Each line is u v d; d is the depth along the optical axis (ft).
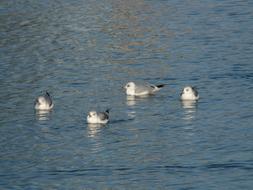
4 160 135.95
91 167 131.75
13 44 214.48
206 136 144.25
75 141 143.54
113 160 134.31
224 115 155.33
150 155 136.15
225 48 204.85
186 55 199.82
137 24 234.79
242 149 137.39
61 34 224.74
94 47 210.79
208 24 231.50
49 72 188.03
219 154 135.54
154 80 180.96
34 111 160.86
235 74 181.98
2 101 167.73
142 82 173.78
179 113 157.69
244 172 127.75
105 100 167.63
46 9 255.09
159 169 130.00
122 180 126.21
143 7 256.73
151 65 192.75
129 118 155.74
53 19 241.76
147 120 154.20
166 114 157.48
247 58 194.49
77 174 128.98
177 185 123.75
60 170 130.82
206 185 123.44
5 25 235.61
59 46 212.02
